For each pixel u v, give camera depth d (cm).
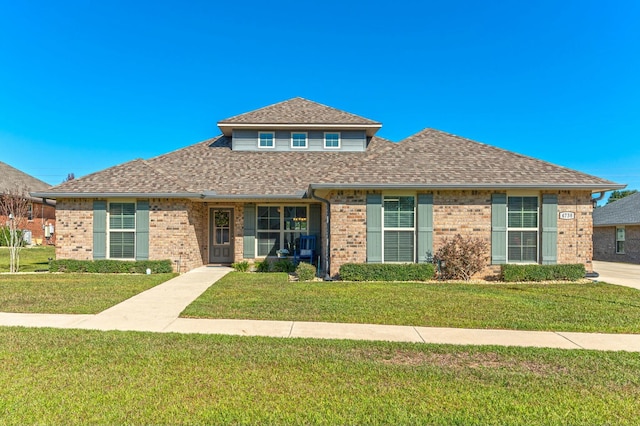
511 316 745
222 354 526
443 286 1071
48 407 370
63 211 1366
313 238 1501
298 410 371
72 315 748
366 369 477
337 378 448
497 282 1164
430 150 1402
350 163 1336
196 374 455
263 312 768
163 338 596
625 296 940
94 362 490
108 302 850
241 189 1452
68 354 518
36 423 343
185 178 1536
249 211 1534
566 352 547
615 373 471
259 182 1506
